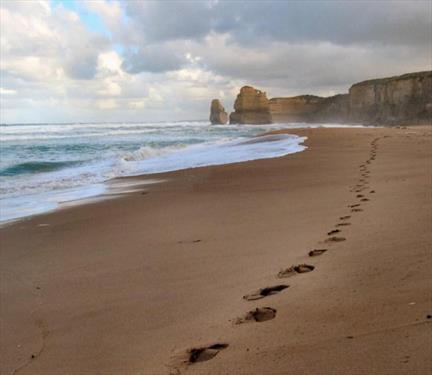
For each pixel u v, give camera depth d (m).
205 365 2.84
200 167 15.76
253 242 5.79
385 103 102.81
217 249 5.66
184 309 3.91
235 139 33.28
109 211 8.96
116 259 5.71
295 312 3.42
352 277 4.00
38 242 6.91
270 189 10.09
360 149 18.64
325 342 2.87
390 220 5.92
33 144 30.34
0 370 3.25
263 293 4.00
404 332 2.84
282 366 2.66
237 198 9.30
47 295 4.68
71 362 3.25
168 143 31.48
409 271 3.94
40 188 12.42
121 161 18.67
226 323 3.45
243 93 137.38
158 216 8.13
